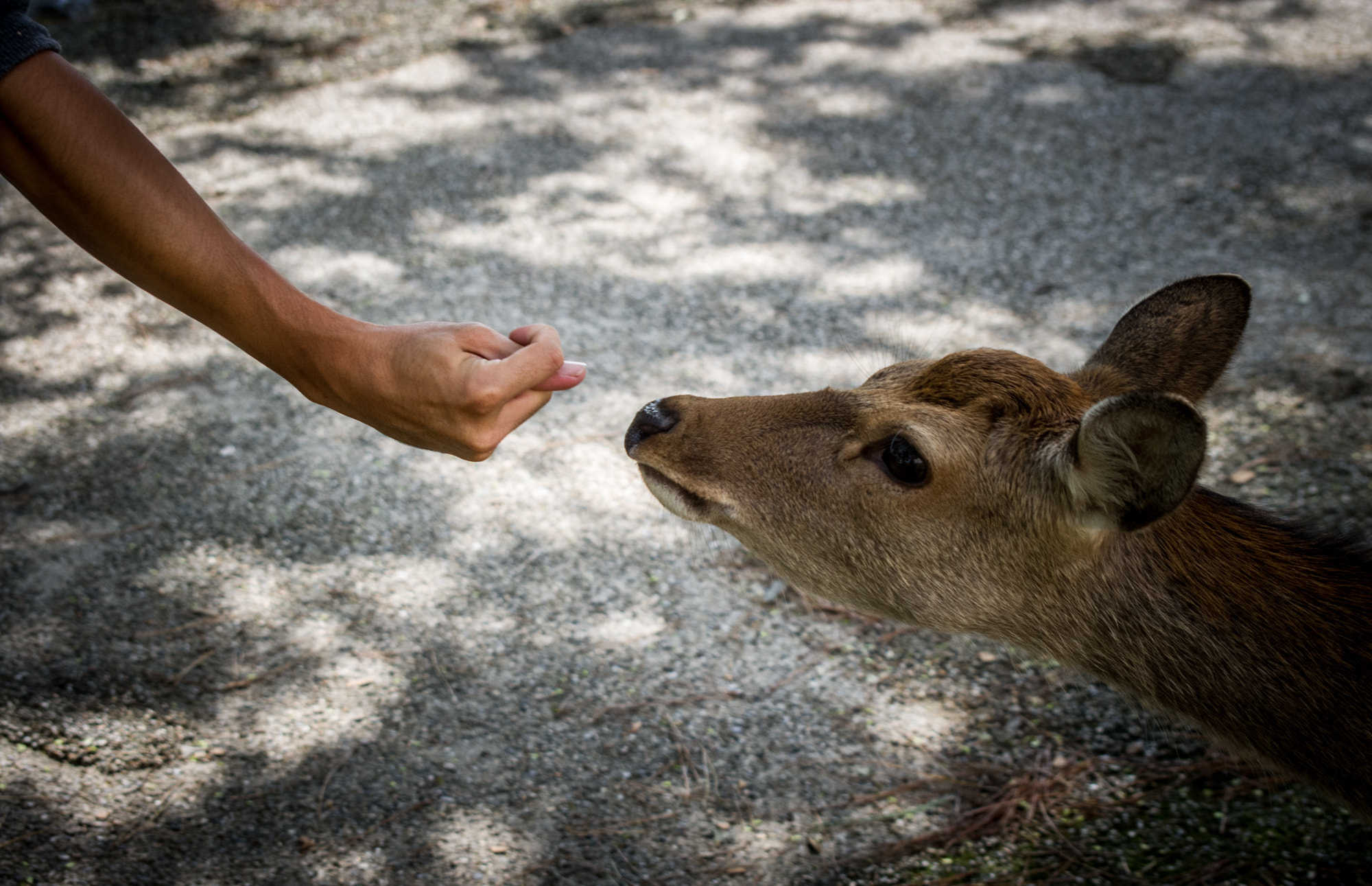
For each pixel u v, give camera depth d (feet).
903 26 7.04
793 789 2.88
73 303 4.58
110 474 3.72
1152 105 5.94
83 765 2.87
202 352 4.30
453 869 2.70
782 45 6.80
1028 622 2.43
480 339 2.16
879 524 2.42
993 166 5.42
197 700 3.05
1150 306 2.57
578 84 6.37
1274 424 3.77
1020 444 2.31
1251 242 4.72
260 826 2.77
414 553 3.48
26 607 3.26
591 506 3.63
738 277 4.64
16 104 1.96
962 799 2.85
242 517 3.58
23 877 2.63
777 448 2.47
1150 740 2.96
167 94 6.30
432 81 6.44
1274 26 6.84
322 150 5.71
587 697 3.09
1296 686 2.31
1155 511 2.11
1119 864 2.68
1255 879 2.63
